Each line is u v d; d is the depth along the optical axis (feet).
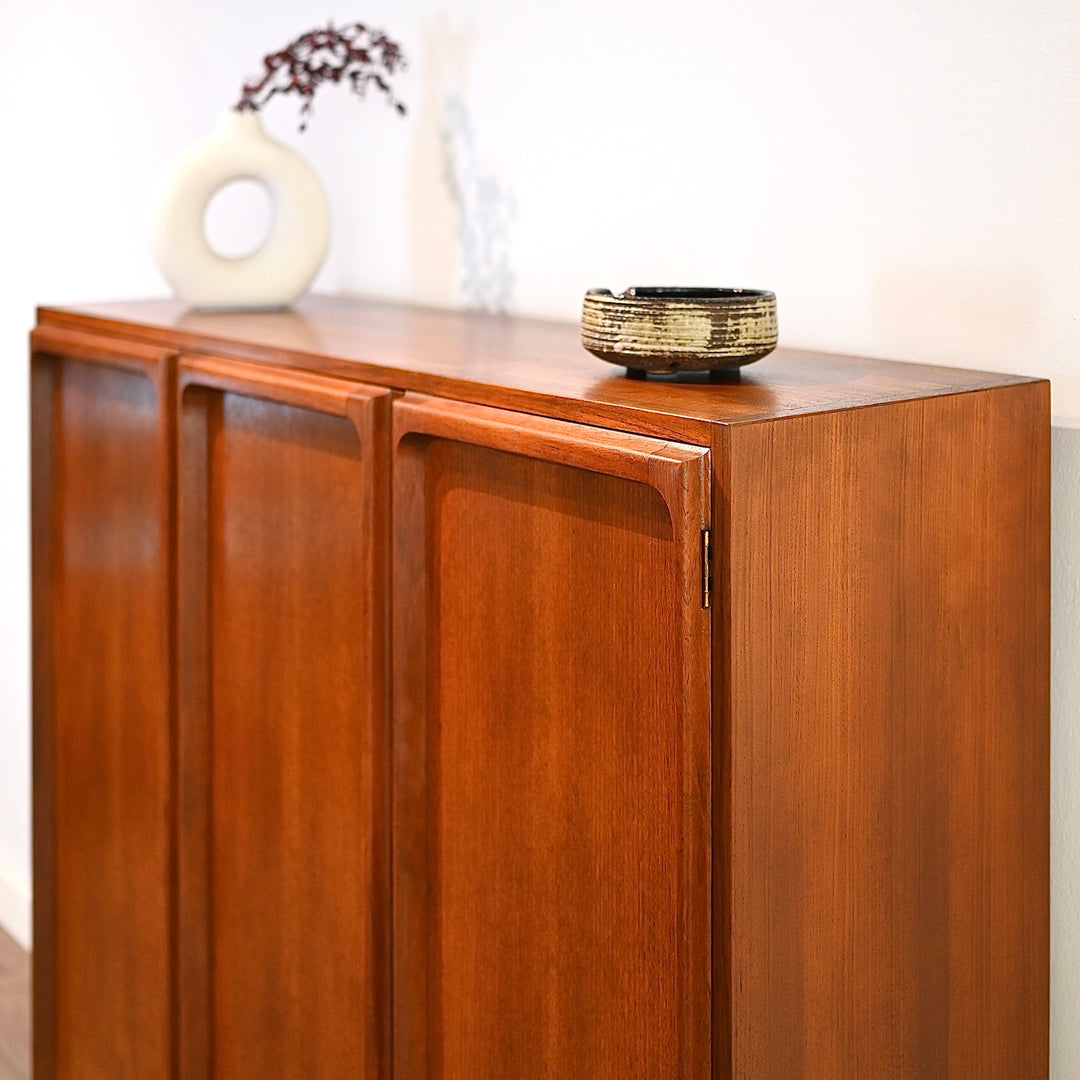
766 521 3.48
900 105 4.57
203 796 5.56
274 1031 5.31
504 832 4.23
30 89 9.72
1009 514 4.03
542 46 5.86
